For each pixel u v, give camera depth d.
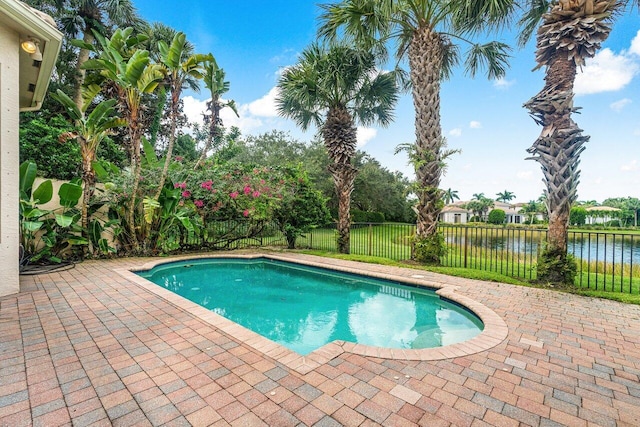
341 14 6.87
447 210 46.59
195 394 2.05
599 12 4.77
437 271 6.24
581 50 4.95
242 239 10.91
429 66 6.89
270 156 21.73
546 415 1.89
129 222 7.85
